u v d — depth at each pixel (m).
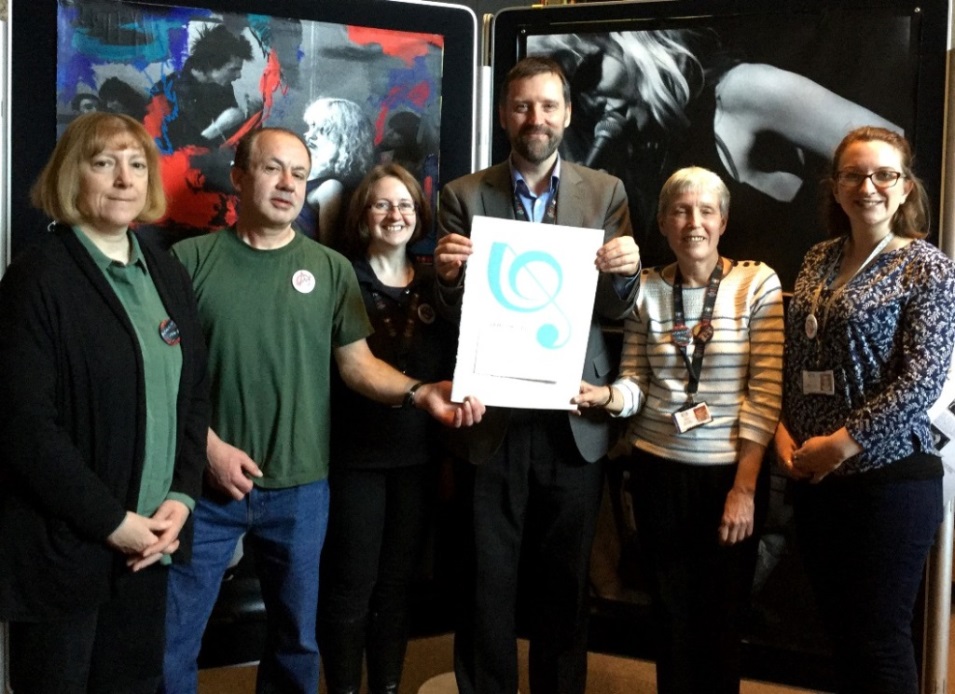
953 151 2.30
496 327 2.02
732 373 2.14
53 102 2.29
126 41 2.33
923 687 2.40
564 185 2.18
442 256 2.00
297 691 2.14
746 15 2.43
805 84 2.40
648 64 2.52
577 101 2.58
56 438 1.52
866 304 1.89
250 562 2.58
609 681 2.69
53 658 1.57
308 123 2.49
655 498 2.20
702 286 2.21
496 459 2.19
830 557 2.00
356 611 2.30
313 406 2.08
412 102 2.58
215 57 2.40
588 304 2.05
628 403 2.18
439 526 2.72
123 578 1.65
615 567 2.65
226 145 2.43
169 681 2.03
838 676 2.04
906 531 1.90
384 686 2.40
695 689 2.22
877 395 1.89
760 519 2.17
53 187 1.61
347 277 2.12
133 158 1.64
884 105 2.35
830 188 2.10
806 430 2.01
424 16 2.57
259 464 2.04
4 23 2.23
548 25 2.58
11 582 1.54
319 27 2.48
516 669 2.28
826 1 2.37
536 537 2.27
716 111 2.47
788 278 2.46
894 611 1.93
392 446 2.27
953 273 1.84
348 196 2.54
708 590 2.17
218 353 2.00
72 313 1.56
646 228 2.56
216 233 2.08
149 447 1.66
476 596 2.20
